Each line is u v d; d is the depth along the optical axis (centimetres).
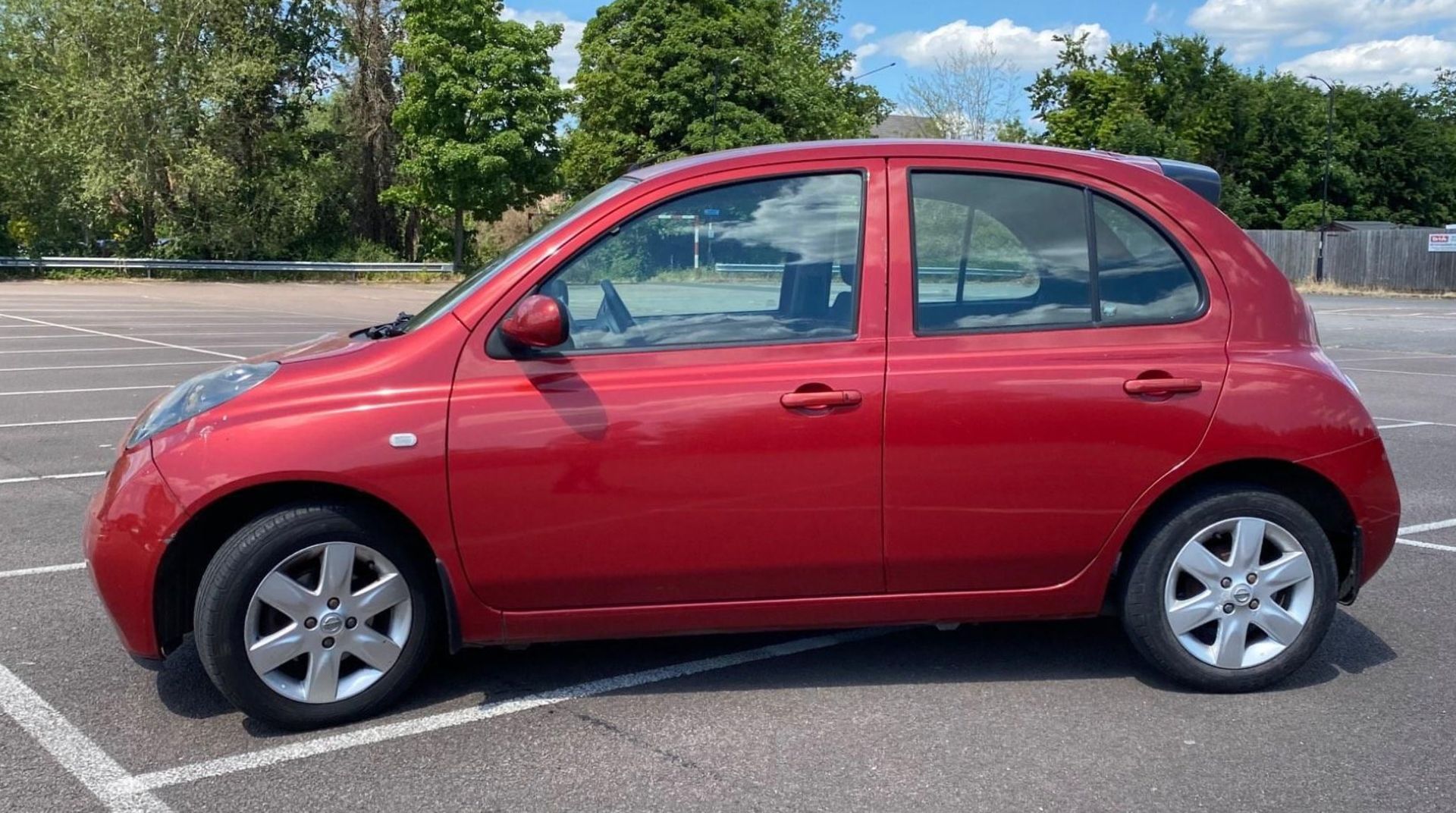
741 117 4184
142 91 3584
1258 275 394
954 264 382
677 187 378
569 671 419
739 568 370
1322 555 388
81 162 3650
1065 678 413
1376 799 323
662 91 4259
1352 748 355
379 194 4325
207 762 346
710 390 362
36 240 3831
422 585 372
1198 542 385
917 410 367
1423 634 462
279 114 4309
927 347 373
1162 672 397
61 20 3606
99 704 391
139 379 1220
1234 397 378
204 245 3891
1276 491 394
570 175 4353
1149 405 375
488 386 359
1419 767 343
